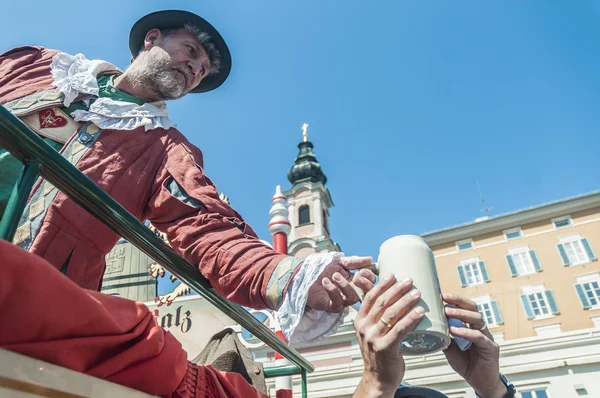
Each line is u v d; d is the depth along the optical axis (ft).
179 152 5.33
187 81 6.15
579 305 68.64
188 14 6.31
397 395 4.81
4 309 2.24
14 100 5.40
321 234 91.81
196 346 9.22
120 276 9.93
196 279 4.27
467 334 3.98
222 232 4.42
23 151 2.82
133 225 3.61
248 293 4.01
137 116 5.42
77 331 2.57
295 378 40.70
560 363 51.55
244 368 6.72
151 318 3.24
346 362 52.24
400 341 3.37
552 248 75.10
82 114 5.29
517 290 73.36
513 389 4.50
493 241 79.30
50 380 2.42
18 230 4.48
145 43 6.32
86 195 3.25
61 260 4.47
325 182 115.55
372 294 3.55
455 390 48.32
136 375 2.97
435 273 3.71
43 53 6.04
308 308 3.94
